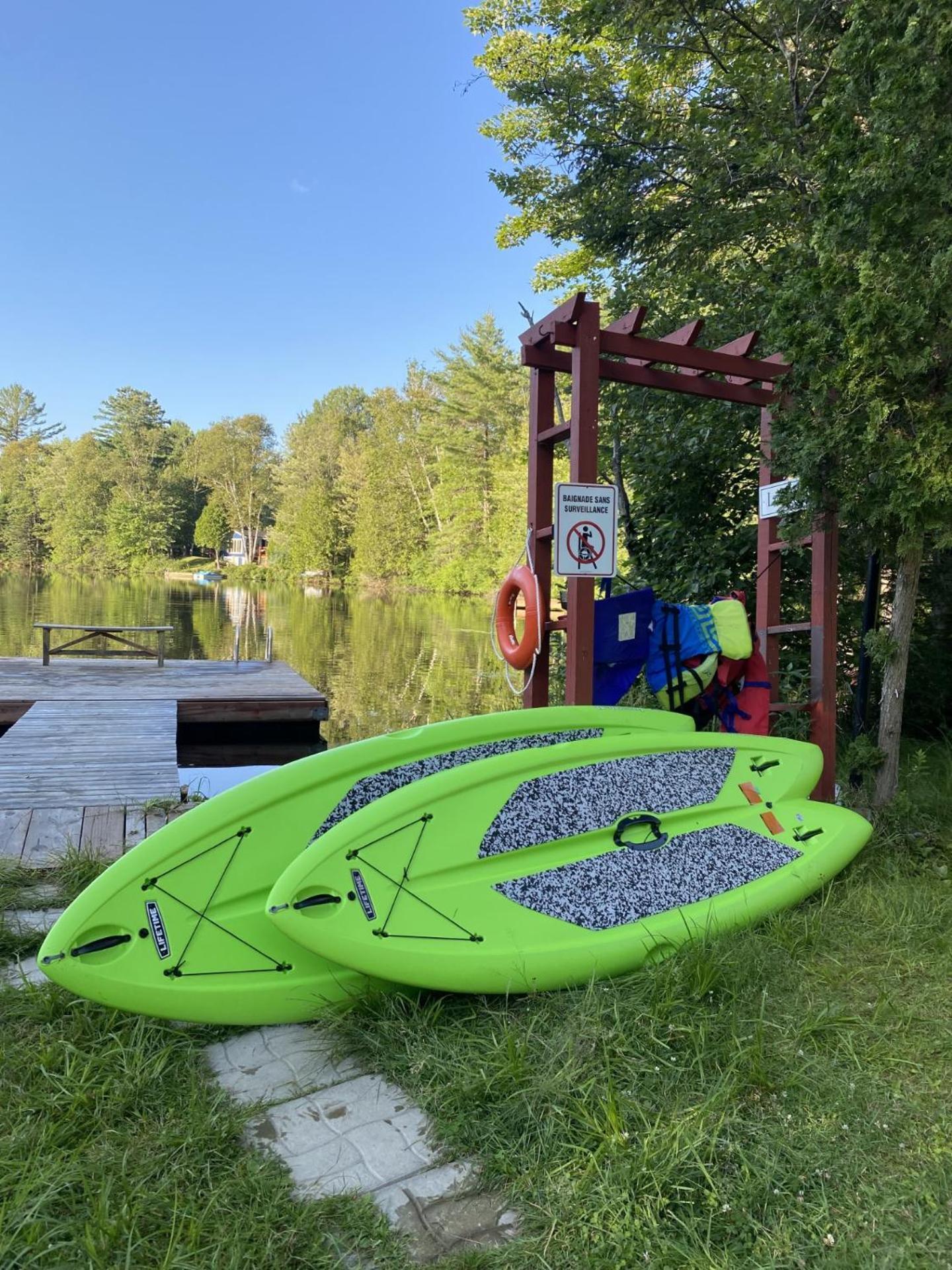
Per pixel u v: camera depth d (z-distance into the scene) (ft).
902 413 11.76
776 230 22.53
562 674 24.23
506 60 30.68
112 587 158.92
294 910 7.73
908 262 10.95
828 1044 7.65
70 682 32.94
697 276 23.29
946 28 10.24
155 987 7.79
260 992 8.23
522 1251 5.53
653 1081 7.06
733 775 10.89
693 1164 6.09
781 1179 6.03
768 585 14.79
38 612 93.30
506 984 8.34
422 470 148.15
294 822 8.84
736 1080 7.00
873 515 11.94
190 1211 5.77
